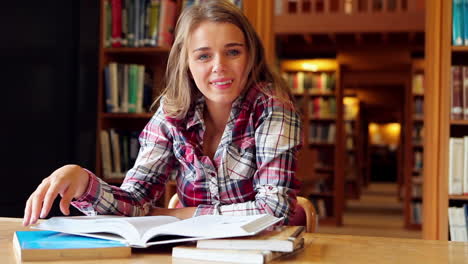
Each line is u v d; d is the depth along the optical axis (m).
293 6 7.66
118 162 3.33
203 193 1.45
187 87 1.46
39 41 2.81
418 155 7.61
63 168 1.19
